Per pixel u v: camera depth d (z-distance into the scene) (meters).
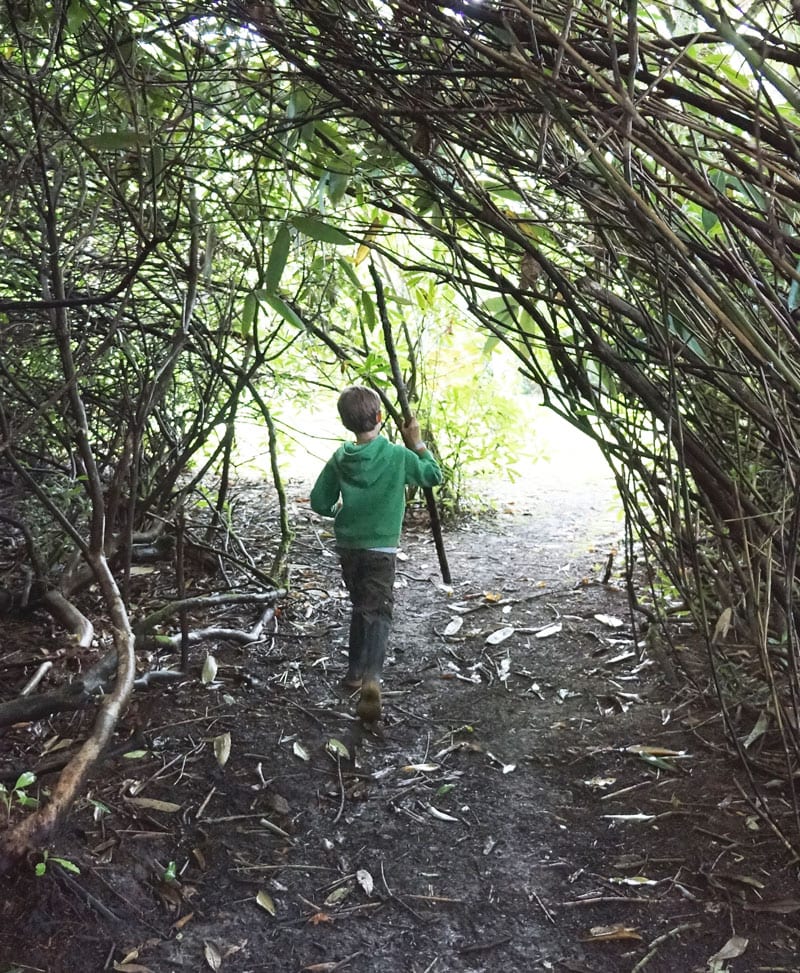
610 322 2.19
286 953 2.20
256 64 2.62
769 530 2.04
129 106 2.72
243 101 2.52
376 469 3.41
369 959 2.18
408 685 3.63
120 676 2.52
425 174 1.99
